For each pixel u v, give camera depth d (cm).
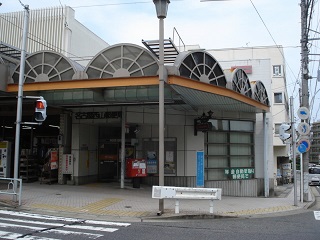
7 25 2698
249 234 794
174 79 1159
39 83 1316
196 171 1664
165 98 1352
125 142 1769
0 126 1872
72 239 709
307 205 1404
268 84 2330
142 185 1678
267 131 1998
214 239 735
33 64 1347
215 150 1808
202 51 1289
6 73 1373
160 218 962
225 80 1401
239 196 1784
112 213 1009
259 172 1991
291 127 1452
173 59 1568
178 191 1021
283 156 3766
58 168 1669
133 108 1617
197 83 1248
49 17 2630
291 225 930
